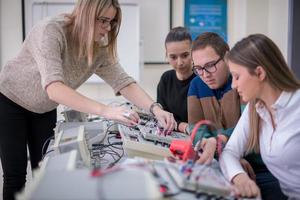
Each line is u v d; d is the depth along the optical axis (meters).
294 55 3.31
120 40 3.62
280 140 1.15
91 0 1.38
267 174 1.42
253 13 3.70
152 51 3.77
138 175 0.68
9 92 1.64
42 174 0.70
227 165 1.14
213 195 0.85
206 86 1.64
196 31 3.77
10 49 3.61
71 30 1.48
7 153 1.68
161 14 3.73
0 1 3.55
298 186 1.19
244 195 0.97
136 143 1.30
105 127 1.78
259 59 1.08
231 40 3.80
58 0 3.55
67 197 0.60
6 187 1.69
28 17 3.58
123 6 3.59
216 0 3.77
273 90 1.13
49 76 1.30
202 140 1.27
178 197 0.82
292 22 3.29
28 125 1.79
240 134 1.31
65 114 1.93
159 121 1.61
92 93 3.71
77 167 0.95
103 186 0.63
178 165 0.95
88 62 1.58
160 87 2.18
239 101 1.51
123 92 1.77
